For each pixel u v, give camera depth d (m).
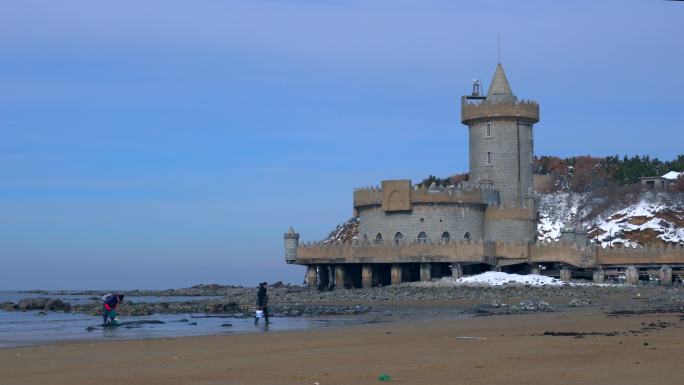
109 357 28.42
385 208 105.19
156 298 118.75
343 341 33.19
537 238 111.06
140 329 45.50
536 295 76.88
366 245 102.12
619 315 46.31
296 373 23.44
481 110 113.75
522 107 113.38
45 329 46.44
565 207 140.38
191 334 40.56
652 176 149.62
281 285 137.25
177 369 24.72
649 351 26.94
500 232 107.00
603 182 147.50
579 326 37.59
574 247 97.19
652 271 96.38
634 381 20.77
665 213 128.88
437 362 25.20
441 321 45.31
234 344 32.88
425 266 99.19
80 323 52.66
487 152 113.75
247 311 67.12
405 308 66.44
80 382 22.14
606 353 26.61
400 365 24.77
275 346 31.66
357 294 86.75
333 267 110.88
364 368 24.23
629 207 133.12
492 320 44.66
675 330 34.50
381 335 35.62
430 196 104.31
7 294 169.25
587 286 86.38
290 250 106.94
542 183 149.25
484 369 23.39
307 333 37.91
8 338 38.84
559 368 23.30
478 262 96.94
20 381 22.42
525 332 35.12
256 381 21.94
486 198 108.38
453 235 104.62
